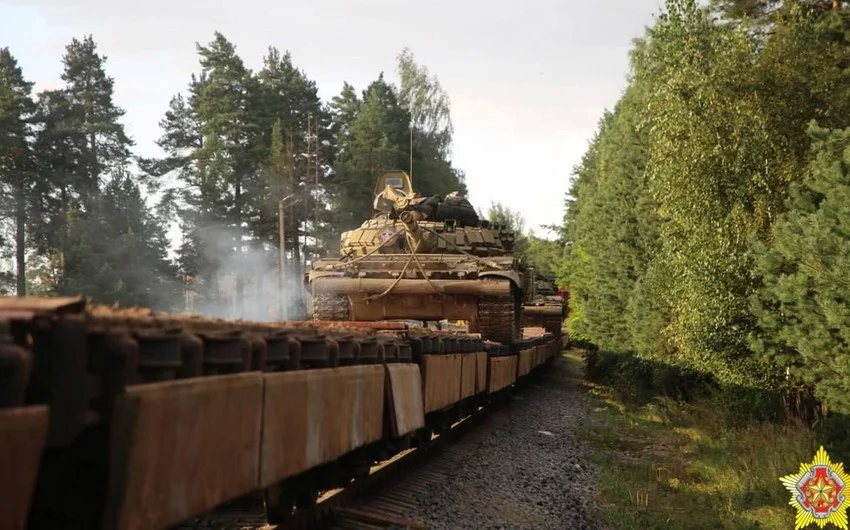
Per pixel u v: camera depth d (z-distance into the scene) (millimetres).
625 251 27812
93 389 2887
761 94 13820
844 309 9805
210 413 3566
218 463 3656
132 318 3211
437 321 17672
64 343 2732
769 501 9953
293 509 6621
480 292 15156
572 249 56000
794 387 13664
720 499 10141
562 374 35000
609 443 15109
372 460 7523
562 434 15828
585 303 36938
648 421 18344
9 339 2494
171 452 3252
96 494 3203
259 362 4199
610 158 32469
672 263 16125
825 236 9969
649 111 15500
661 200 15508
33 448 2547
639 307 23031
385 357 6977
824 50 14617
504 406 19250
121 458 2924
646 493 10461
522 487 10148
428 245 16859
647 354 22578
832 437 10805
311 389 4859
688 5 14750
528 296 18469
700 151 13930
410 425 7383
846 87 13875
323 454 5105
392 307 15844
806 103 13695
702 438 14742
